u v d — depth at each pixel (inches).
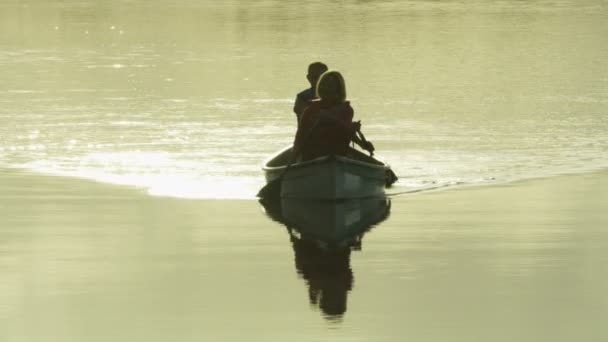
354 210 1845.5
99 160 2255.2
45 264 1471.5
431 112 2928.2
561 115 2851.9
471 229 1681.8
